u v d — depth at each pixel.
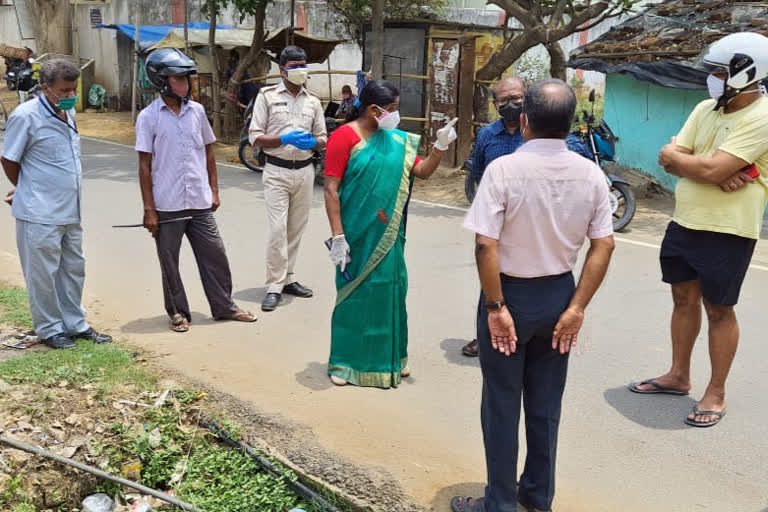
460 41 12.40
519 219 2.88
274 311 5.90
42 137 4.56
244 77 17.86
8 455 3.55
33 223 4.62
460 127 12.66
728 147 3.84
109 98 22.22
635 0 11.70
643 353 5.22
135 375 4.47
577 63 11.20
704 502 3.50
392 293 4.50
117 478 3.60
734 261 4.02
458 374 4.83
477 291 6.56
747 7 10.74
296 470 3.74
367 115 4.35
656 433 4.12
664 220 9.59
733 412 4.36
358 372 4.59
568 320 2.95
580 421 4.24
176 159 5.17
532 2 12.27
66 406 4.04
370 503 3.49
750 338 5.52
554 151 2.88
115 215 9.16
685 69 9.65
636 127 11.42
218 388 4.45
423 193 11.09
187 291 6.36
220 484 3.77
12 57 23.23
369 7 16.38
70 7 22.16
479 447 3.93
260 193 10.69
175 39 17.02
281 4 20.81
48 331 4.86
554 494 3.46
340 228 4.41
